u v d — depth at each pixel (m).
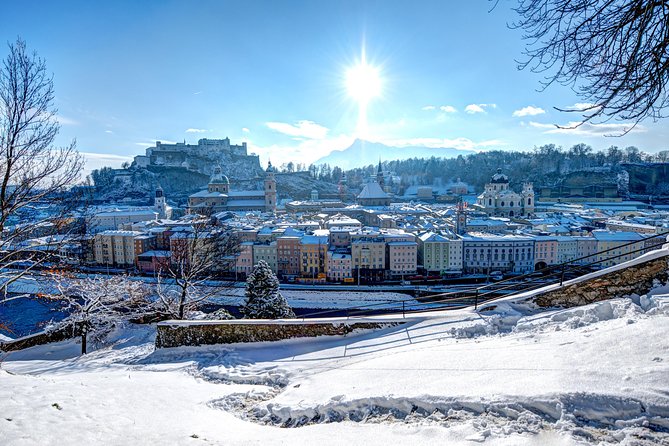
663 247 11.91
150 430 6.43
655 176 180.25
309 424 7.18
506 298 13.06
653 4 6.12
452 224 105.31
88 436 5.90
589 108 7.10
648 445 5.05
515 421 5.88
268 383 10.33
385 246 79.19
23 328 40.84
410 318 13.00
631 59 6.54
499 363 8.00
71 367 14.36
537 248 81.31
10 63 12.01
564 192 182.75
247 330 13.71
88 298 21.45
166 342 14.05
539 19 6.94
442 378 7.79
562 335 9.16
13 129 12.16
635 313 9.66
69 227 16.86
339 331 13.27
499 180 153.62
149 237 86.56
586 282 12.09
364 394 7.58
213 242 32.16
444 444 5.53
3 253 14.89
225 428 6.93
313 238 81.25
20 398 7.07
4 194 12.57
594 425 5.60
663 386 5.89
